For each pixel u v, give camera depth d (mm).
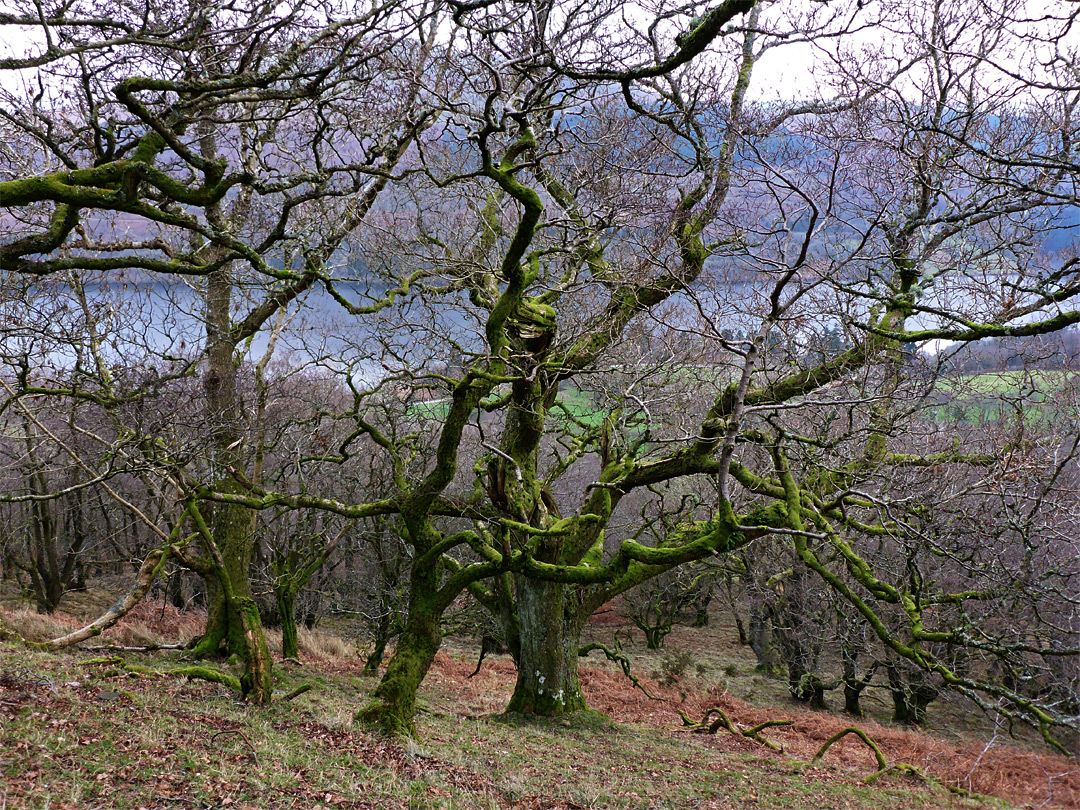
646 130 13977
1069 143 9734
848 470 12797
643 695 23297
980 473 14086
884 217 11641
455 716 16094
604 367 14289
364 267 15672
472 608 24312
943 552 10250
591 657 31562
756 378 12945
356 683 17891
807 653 25516
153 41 6586
